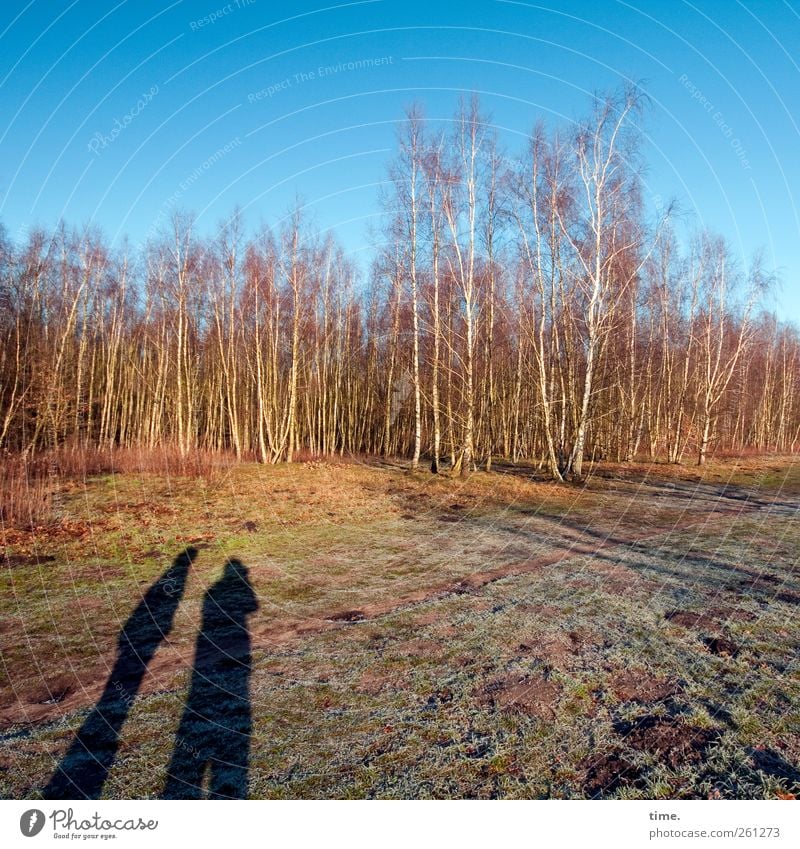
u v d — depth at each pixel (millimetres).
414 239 17234
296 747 3588
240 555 8445
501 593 6629
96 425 22062
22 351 18125
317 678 4535
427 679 4465
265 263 20391
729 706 3883
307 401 23047
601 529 10438
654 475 18125
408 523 10969
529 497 13914
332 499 12984
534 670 4559
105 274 21328
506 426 23031
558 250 16609
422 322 17922
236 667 4762
